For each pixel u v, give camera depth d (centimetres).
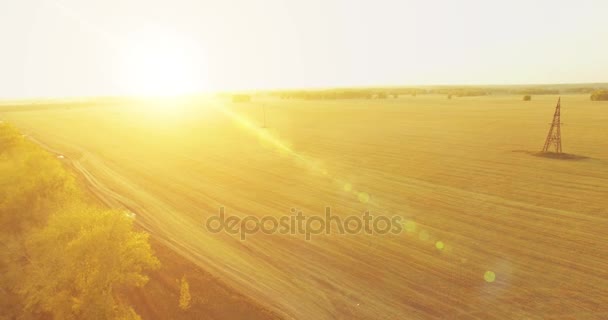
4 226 1805
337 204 2445
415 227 2033
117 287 1405
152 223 2159
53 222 1465
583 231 1906
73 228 1381
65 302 1193
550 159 3600
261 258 1697
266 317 1251
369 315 1270
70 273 1236
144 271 1534
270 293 1406
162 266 1590
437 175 3141
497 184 2812
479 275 1512
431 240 1859
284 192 2742
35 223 1823
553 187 2683
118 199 2636
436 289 1419
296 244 1842
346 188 2823
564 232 1902
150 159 4138
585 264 1573
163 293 1385
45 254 1381
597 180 2828
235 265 1628
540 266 1570
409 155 4022
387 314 1274
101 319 1148
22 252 1582
